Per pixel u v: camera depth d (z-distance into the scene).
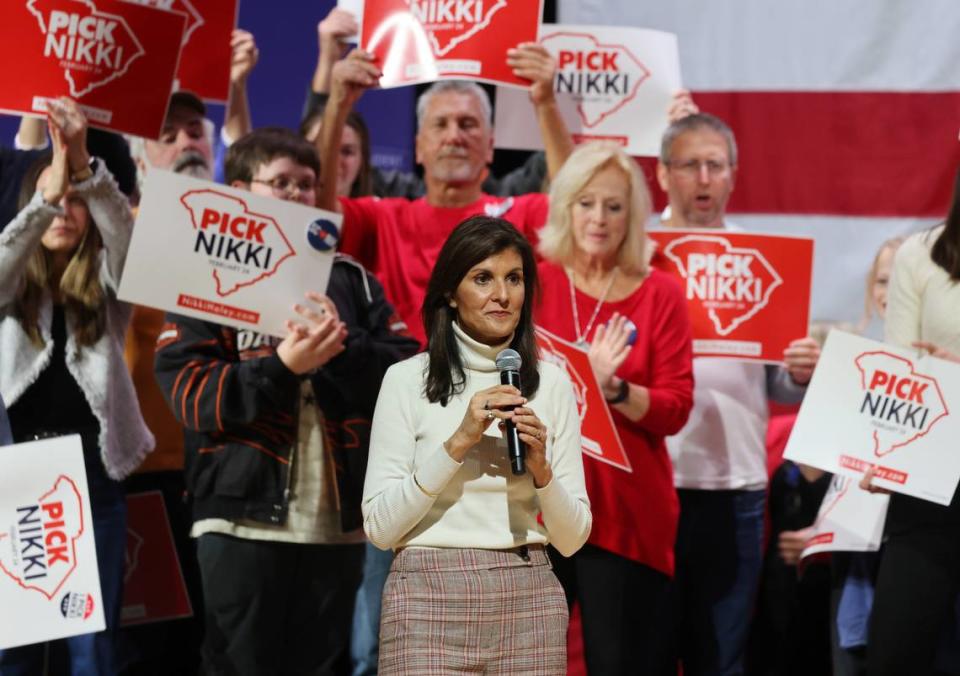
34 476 8.23
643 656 9.40
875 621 9.66
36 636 8.12
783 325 10.34
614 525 9.33
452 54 10.40
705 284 10.38
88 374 9.35
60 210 9.14
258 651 8.89
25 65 9.53
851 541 9.97
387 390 6.89
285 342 8.75
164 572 10.39
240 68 11.72
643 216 9.75
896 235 12.68
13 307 9.26
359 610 10.25
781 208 12.86
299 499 8.95
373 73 10.51
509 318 6.75
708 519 10.42
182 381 8.87
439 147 10.60
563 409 6.94
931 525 9.55
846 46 12.73
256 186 9.48
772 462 11.56
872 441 9.48
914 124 12.68
